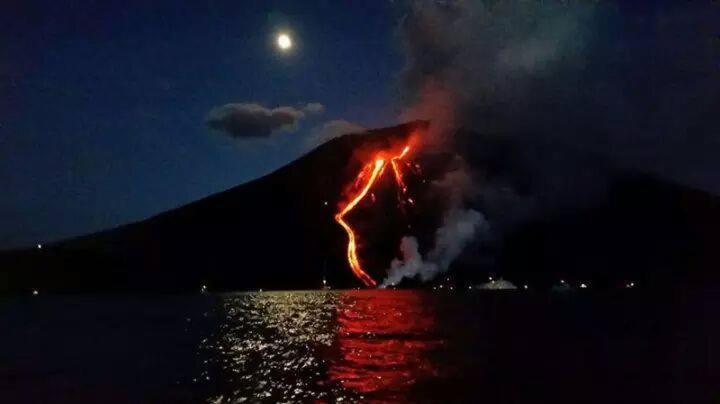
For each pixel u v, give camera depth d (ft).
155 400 116.16
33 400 117.70
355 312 370.53
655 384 124.47
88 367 158.61
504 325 264.93
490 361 160.04
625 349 180.14
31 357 180.14
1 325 301.84
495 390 120.57
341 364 157.89
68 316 369.30
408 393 119.24
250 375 142.41
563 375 137.28
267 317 337.72
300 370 148.56
